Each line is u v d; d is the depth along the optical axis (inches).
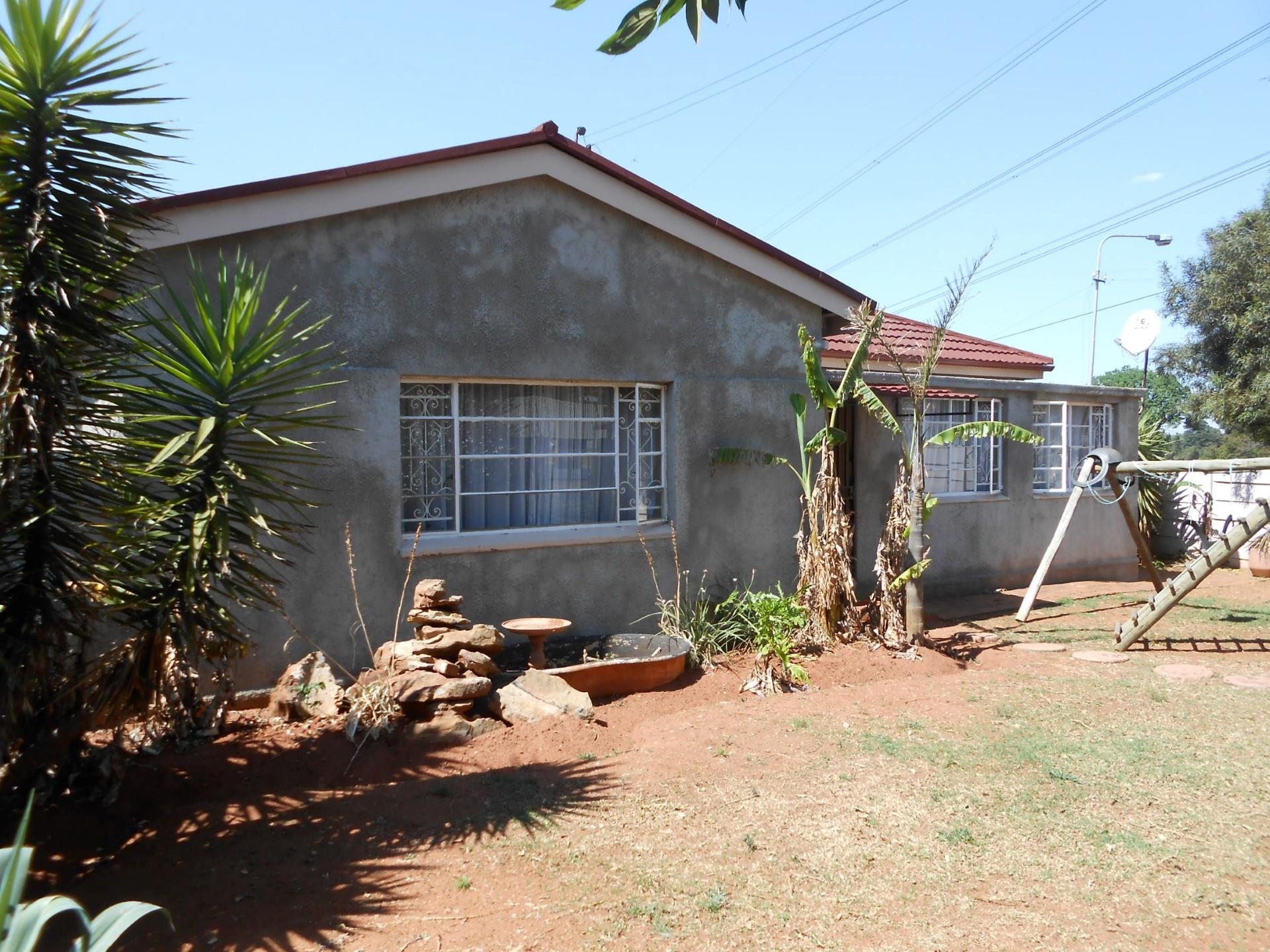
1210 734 234.1
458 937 138.8
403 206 267.7
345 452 260.1
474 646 238.2
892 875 159.6
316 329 201.9
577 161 293.4
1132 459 530.0
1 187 151.3
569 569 300.4
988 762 212.5
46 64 150.2
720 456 328.2
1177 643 347.9
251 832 174.7
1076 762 213.8
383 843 171.2
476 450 293.6
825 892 153.4
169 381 210.5
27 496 153.8
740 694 270.1
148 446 168.4
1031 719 246.7
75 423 156.9
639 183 303.0
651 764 210.8
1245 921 145.6
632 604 313.6
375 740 216.7
